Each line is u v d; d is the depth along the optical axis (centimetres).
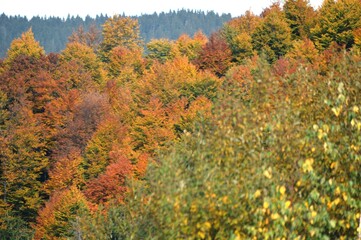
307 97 1662
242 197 1367
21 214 8538
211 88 9575
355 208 1486
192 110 8225
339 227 1459
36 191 8738
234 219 1362
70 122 9638
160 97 9556
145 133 8075
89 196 6681
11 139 8925
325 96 1619
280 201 1359
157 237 1556
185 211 1390
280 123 1548
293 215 1383
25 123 9544
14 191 8600
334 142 1533
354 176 1505
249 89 1742
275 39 10844
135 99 10025
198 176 1445
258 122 1606
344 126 1562
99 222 2791
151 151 7925
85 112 9744
